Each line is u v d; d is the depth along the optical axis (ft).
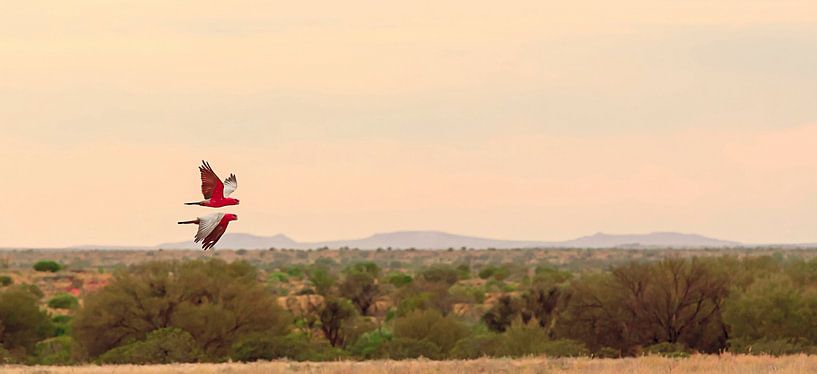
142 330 270.67
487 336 263.90
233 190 63.36
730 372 147.33
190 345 232.32
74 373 157.79
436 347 260.62
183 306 271.28
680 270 285.02
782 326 255.09
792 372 144.56
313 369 158.61
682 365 158.92
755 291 263.90
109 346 272.51
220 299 277.03
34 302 305.32
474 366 160.25
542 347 249.96
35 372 159.94
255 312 280.10
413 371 152.87
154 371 158.71
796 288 272.10
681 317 285.02
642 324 287.89
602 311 289.94
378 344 288.30
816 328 253.03
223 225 61.11
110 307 270.26
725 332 281.54
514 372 154.40
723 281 283.38
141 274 288.71
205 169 63.26
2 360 264.72
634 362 166.20
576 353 251.80
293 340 248.73
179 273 291.79
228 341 274.16
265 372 154.92
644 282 287.07
